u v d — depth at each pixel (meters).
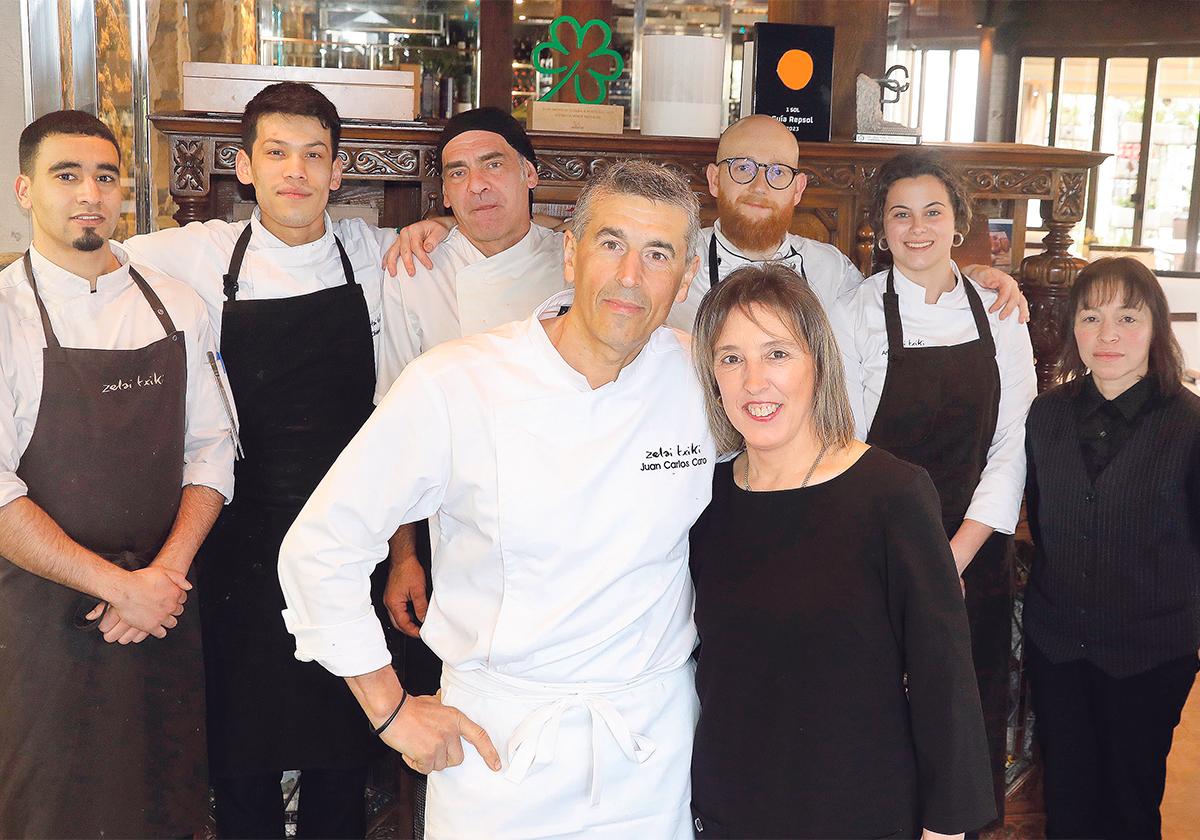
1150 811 2.56
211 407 2.43
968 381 2.62
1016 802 3.01
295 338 2.52
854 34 3.46
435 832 1.83
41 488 2.22
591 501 1.75
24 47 3.29
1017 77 10.33
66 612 2.23
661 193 1.63
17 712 2.22
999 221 3.34
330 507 1.69
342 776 2.65
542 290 2.62
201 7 5.07
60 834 2.26
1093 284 2.48
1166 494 2.46
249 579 2.52
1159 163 10.30
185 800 2.41
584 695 1.76
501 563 1.76
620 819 1.78
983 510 2.62
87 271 2.27
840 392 1.75
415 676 2.70
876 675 1.66
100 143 2.23
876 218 2.68
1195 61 9.99
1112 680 2.54
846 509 1.68
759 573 1.73
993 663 2.83
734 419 1.75
